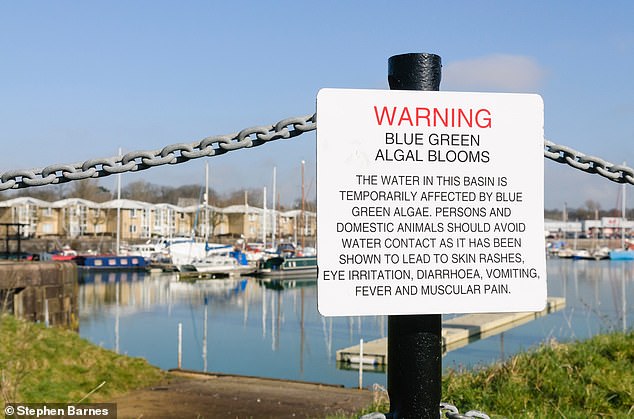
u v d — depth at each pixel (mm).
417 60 2572
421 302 2527
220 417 10156
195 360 23438
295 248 85125
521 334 26562
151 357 24094
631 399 5906
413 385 2543
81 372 11742
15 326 12047
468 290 2559
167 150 2713
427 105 2557
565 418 5520
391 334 2600
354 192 2508
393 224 2527
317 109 2502
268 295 49000
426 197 2547
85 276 64875
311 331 30188
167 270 70812
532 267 2598
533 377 6461
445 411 2779
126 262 71688
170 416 10180
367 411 6754
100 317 35938
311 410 10656
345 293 2492
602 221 134375
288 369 21391
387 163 2527
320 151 2498
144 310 39250
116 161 2719
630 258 99688
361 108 2520
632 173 2967
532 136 2617
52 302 17969
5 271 16609
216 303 43312
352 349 22156
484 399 6172
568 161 2963
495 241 2582
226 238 117250
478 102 2586
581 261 96750
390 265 2520
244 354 24641
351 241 2500
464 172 2572
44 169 2695
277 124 2693
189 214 118812
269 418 10102
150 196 133250
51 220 102312
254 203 134000
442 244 2547
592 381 6262
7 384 8078
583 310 33500
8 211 96812
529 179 2611
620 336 7672
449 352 22641
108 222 107375
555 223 142000
